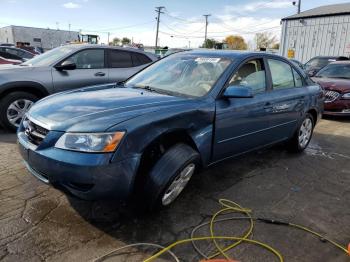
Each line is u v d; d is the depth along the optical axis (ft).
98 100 10.38
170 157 9.45
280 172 14.23
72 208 10.17
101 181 8.38
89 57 21.31
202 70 12.32
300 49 76.48
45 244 8.45
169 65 13.57
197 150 10.48
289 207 11.12
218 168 14.17
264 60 13.79
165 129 9.36
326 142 19.69
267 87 13.65
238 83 12.14
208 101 10.90
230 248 8.74
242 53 13.08
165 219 9.89
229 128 11.53
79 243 8.57
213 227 9.65
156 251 8.43
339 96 25.86
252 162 15.29
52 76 19.39
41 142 8.93
